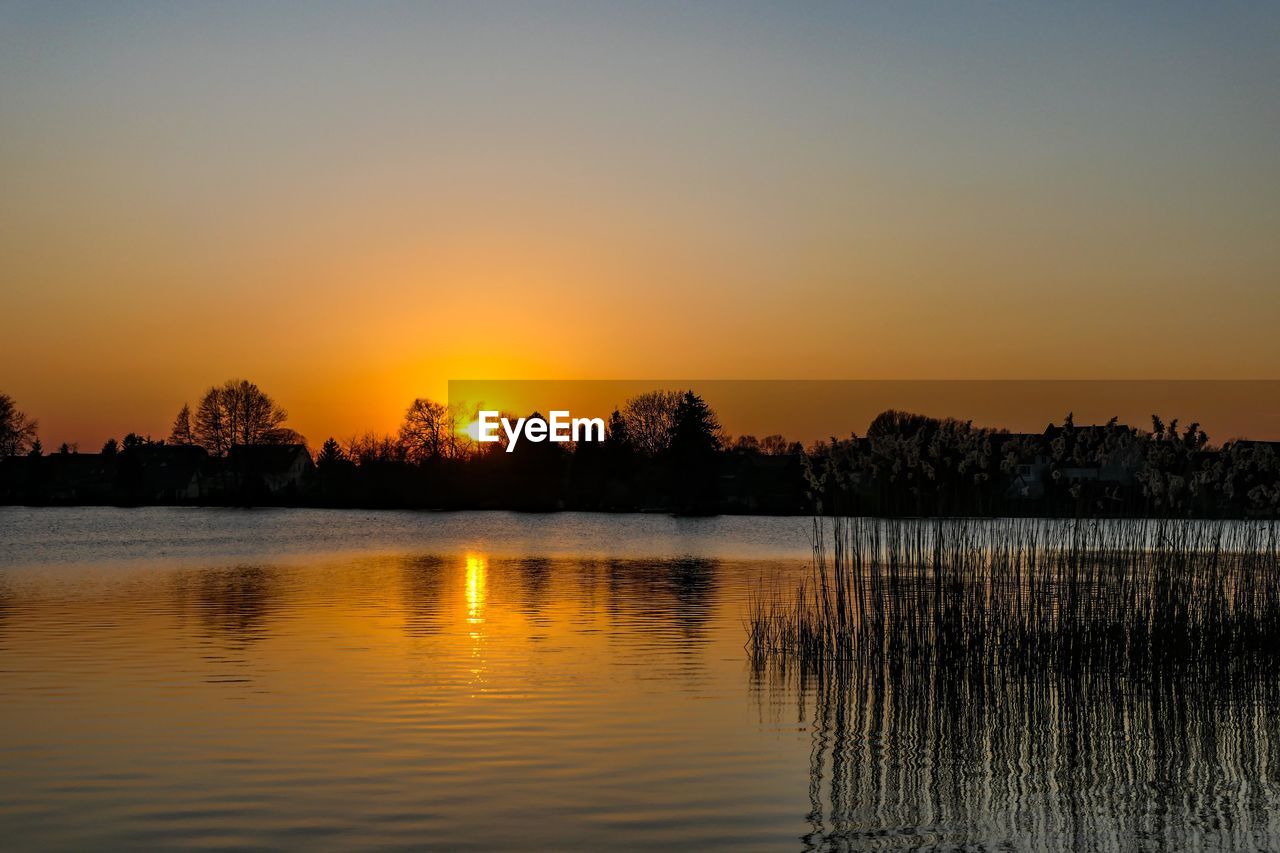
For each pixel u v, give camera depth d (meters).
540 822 11.09
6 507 109.88
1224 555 19.34
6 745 13.60
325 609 27.09
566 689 17.08
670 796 11.98
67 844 10.41
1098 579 19.14
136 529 72.94
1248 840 11.05
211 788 12.00
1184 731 15.34
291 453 119.44
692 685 17.55
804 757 13.60
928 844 10.80
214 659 19.53
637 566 41.66
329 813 11.27
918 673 18.77
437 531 70.88
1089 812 11.81
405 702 16.05
